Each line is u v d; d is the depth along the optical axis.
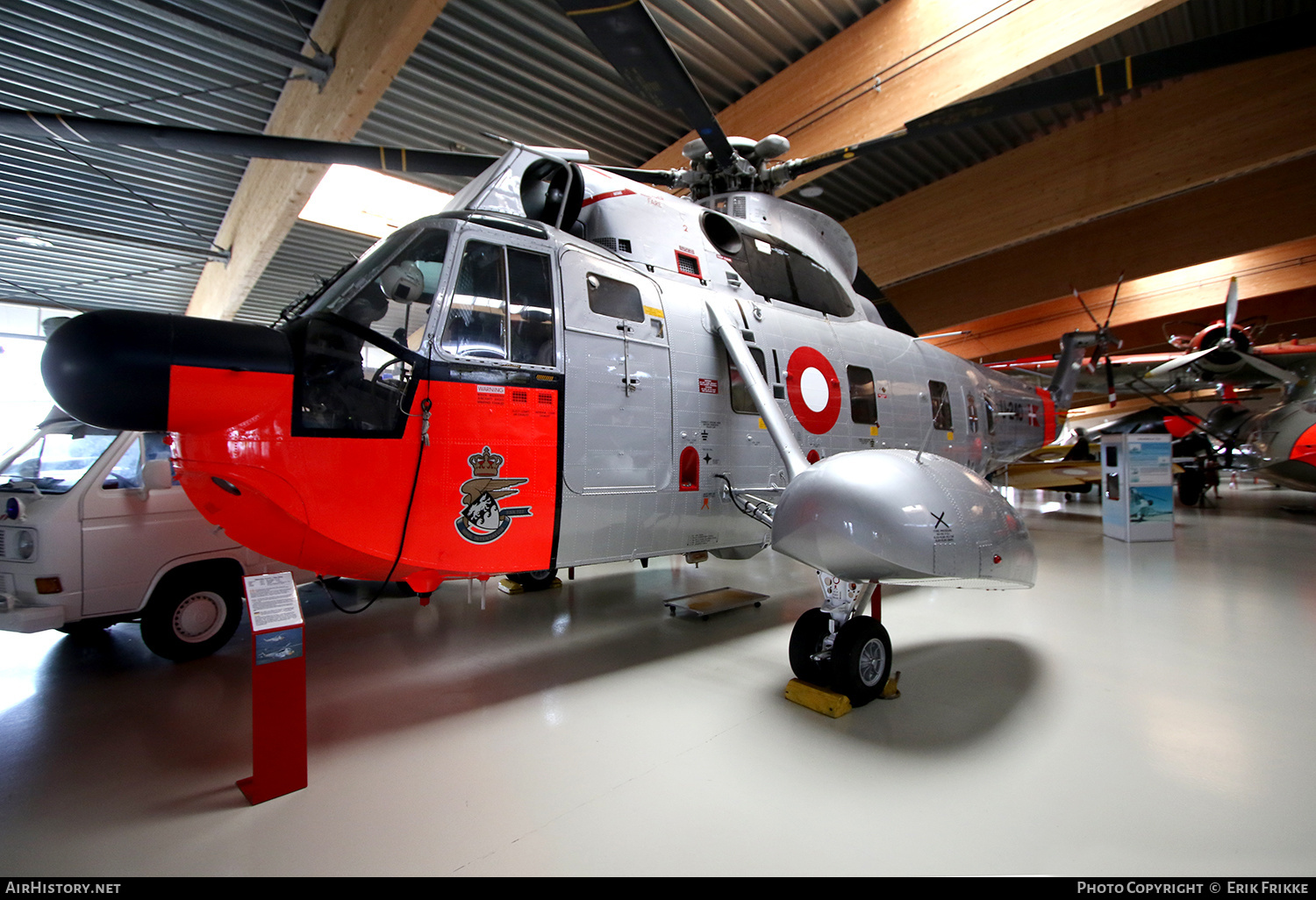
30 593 3.35
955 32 5.61
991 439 6.62
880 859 1.79
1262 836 1.86
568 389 3.18
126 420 2.24
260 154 3.94
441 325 2.86
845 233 5.57
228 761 2.48
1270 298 13.38
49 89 6.14
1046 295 11.78
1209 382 12.34
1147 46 6.83
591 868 1.77
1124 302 13.98
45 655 3.93
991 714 2.79
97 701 3.13
